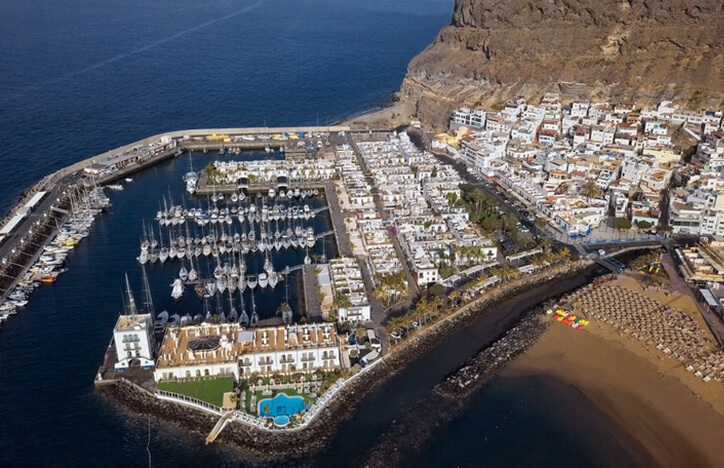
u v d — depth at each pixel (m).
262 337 187.12
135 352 184.50
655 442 163.62
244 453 157.38
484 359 192.38
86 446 159.25
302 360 182.75
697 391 180.50
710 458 159.12
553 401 176.62
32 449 158.38
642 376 186.12
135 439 161.25
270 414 167.62
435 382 183.50
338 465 154.50
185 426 164.88
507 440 163.38
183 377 177.50
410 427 166.75
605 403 176.12
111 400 173.75
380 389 180.00
